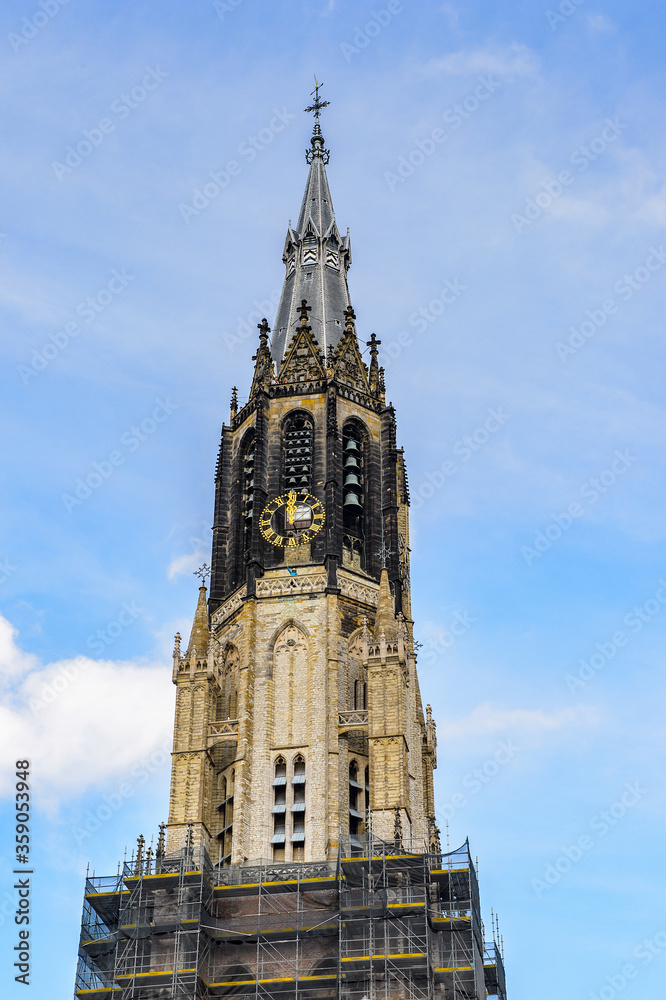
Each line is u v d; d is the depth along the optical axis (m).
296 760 108.62
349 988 94.25
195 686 111.75
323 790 106.25
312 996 96.12
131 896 99.50
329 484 120.81
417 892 97.19
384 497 124.31
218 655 116.31
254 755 108.75
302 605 115.25
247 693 111.31
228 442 129.25
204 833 105.50
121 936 98.81
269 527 120.31
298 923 98.19
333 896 99.69
